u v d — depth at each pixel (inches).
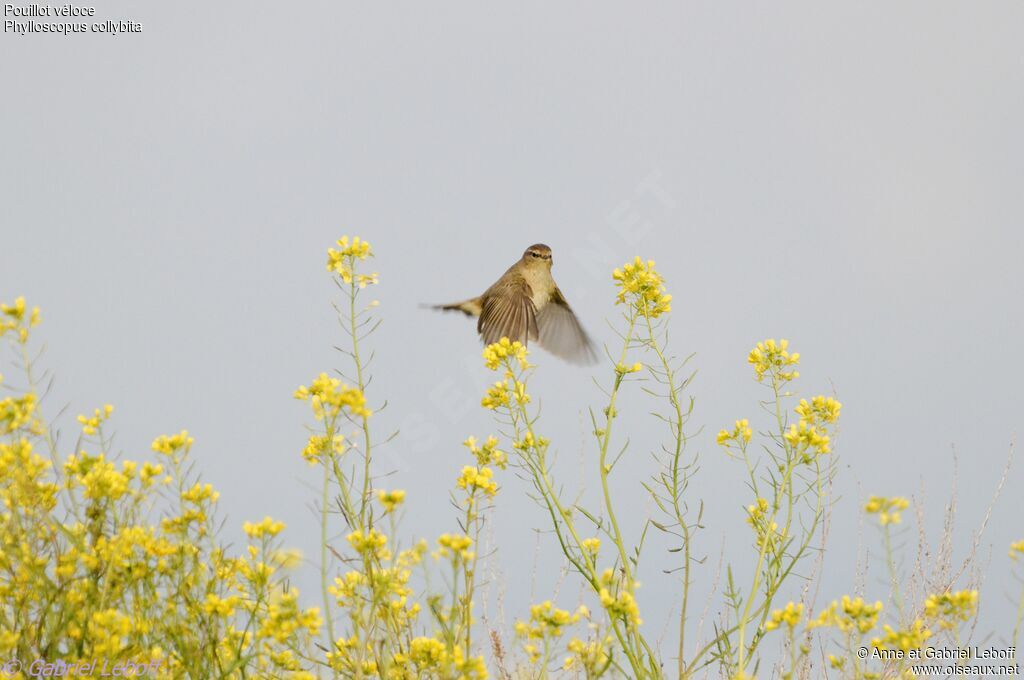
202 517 304.0
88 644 288.4
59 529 294.2
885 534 304.8
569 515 361.1
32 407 291.0
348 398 300.0
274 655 305.6
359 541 296.0
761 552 360.8
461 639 289.6
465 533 304.3
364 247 332.2
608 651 314.8
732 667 348.2
